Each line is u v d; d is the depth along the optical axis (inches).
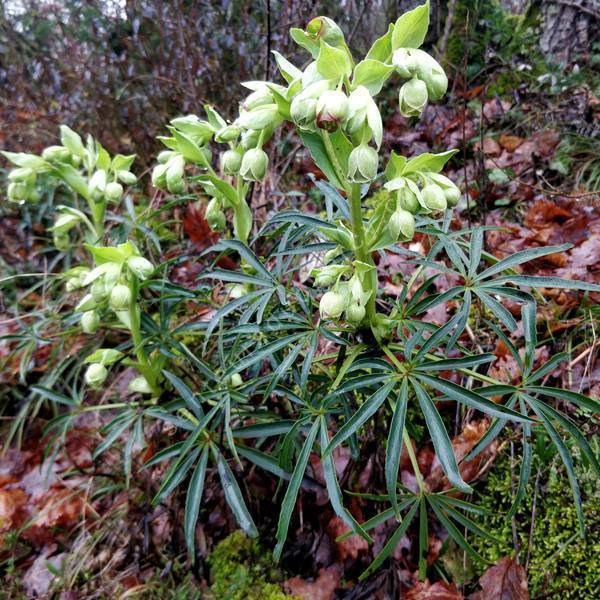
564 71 43.6
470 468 23.0
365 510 22.3
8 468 31.4
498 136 41.1
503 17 50.8
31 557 27.4
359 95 15.1
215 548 24.0
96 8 45.3
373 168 15.4
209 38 41.5
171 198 37.6
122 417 23.6
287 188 37.9
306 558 23.0
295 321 19.9
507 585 20.4
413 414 24.9
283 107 17.1
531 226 32.0
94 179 25.8
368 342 19.8
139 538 24.7
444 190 16.8
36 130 43.3
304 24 38.3
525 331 18.0
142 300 25.5
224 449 23.9
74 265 40.0
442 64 51.1
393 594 20.9
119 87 43.9
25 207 40.7
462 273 19.2
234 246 20.7
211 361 27.1
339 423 24.3
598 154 35.7
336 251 20.6
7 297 38.5
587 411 22.8
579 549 20.5
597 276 27.8
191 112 39.4
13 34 48.9
